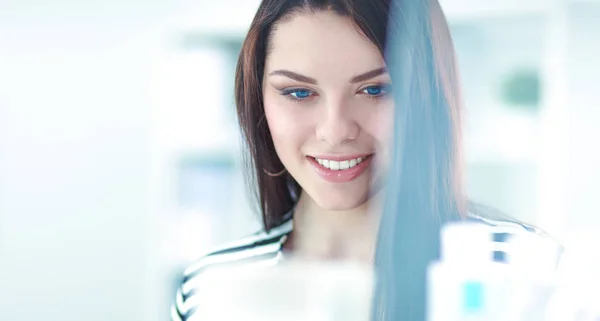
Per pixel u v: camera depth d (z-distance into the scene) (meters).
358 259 0.70
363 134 0.63
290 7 0.62
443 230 0.58
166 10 1.66
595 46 1.39
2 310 1.81
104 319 1.78
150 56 1.73
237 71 0.75
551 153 1.42
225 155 1.64
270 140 0.77
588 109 1.40
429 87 0.62
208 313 0.76
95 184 1.78
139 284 1.76
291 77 0.62
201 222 1.65
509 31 1.45
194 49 1.66
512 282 0.48
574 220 1.40
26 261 1.81
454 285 0.48
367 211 0.69
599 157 1.39
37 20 1.78
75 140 1.78
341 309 0.69
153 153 1.68
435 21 0.65
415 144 0.62
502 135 1.45
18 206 1.81
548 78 1.42
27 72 1.79
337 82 0.61
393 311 0.57
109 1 1.74
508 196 1.48
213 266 0.80
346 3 0.59
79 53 1.77
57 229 1.80
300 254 0.75
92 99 1.77
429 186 0.61
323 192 0.67
